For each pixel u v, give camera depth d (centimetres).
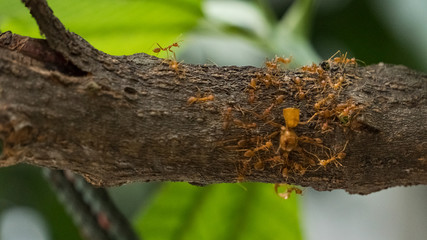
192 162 43
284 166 44
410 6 68
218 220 57
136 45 54
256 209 56
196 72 44
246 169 43
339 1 68
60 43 42
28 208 71
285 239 56
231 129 43
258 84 44
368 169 44
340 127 44
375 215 100
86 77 42
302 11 57
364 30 68
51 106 41
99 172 43
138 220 57
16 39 42
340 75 45
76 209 51
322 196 96
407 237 96
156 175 43
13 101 41
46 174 51
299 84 44
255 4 58
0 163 41
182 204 57
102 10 52
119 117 42
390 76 45
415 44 67
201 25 55
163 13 53
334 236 98
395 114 44
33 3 41
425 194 97
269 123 43
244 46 74
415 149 44
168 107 43
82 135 42
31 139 41
